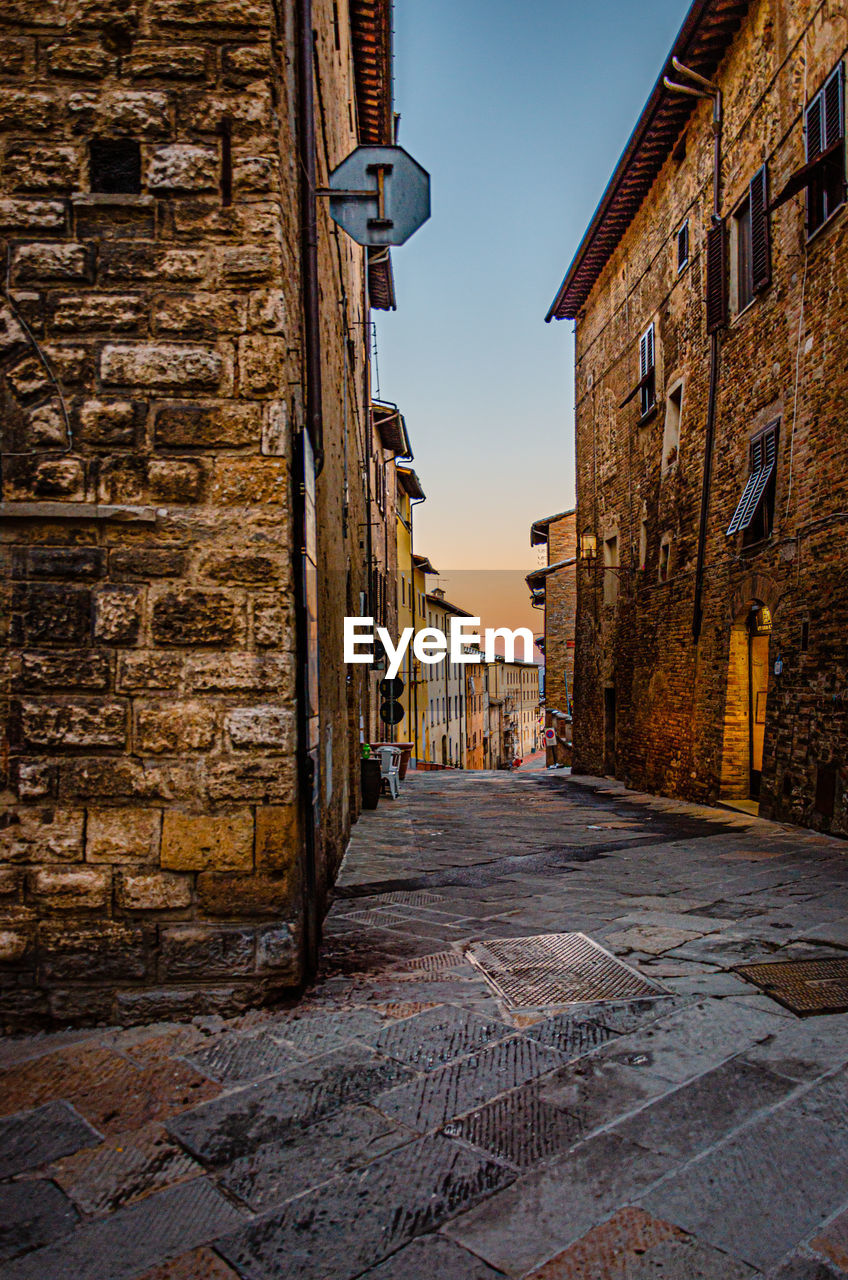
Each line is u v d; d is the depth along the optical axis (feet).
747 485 39.22
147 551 12.39
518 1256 6.71
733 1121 8.64
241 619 12.39
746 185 40.09
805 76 33.88
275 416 12.61
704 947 14.97
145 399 12.54
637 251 59.98
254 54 12.78
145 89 12.73
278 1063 10.31
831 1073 9.65
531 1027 11.23
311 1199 7.52
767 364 37.93
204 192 12.69
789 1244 6.76
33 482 12.36
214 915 12.07
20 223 12.55
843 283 30.91
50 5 12.73
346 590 31.35
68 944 11.91
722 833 32.48
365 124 48.49
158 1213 7.38
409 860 26.03
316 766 14.23
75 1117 9.09
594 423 73.15
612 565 68.39
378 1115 8.96
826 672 31.42
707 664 45.03
